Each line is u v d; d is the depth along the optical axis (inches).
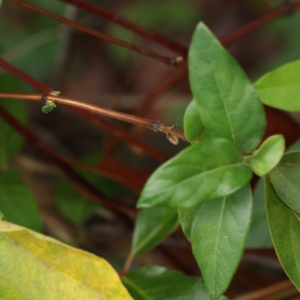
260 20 33.4
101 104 48.2
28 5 26.8
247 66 55.7
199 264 21.5
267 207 21.3
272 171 21.3
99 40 50.4
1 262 22.1
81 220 33.7
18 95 22.6
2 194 27.6
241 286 39.1
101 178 34.2
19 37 46.9
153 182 20.6
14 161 37.1
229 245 21.4
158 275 24.9
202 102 20.9
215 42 20.7
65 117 49.0
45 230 38.9
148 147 28.4
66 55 45.6
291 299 28.7
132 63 52.8
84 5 29.3
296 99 22.7
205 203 21.5
